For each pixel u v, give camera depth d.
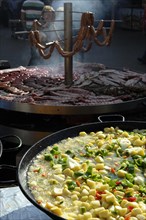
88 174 1.89
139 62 9.98
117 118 3.34
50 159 2.08
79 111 3.12
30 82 4.09
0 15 16.30
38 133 3.23
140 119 3.48
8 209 1.96
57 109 3.12
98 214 1.55
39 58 6.52
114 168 1.98
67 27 3.82
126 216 1.53
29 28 5.65
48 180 1.88
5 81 4.08
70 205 1.66
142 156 2.10
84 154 2.14
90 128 2.50
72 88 3.81
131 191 1.71
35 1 5.69
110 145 2.23
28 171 1.97
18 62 9.91
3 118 3.54
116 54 11.28
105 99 3.42
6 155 3.26
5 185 2.49
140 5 15.98
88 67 4.88
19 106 3.21
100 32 3.64
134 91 3.75
